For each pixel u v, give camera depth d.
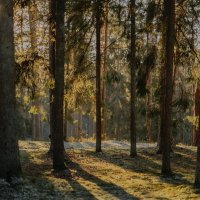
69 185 13.99
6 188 12.20
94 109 27.88
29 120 48.69
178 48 19.20
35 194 12.09
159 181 15.20
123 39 23.03
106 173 16.98
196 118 21.12
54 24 17.83
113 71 25.19
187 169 19.00
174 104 21.89
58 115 16.58
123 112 52.28
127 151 24.75
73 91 21.73
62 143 16.75
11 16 13.14
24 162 19.16
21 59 17.67
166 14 16.34
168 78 15.94
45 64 18.27
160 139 23.66
